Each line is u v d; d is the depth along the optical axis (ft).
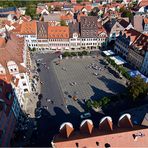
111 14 552.00
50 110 265.13
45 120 249.55
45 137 226.79
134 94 261.85
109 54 402.31
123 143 138.21
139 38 365.20
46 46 436.76
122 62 371.56
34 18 593.01
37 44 433.48
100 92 300.20
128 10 577.43
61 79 333.21
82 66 372.58
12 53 283.38
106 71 355.77
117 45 416.26
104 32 433.48
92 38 434.30
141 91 262.47
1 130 189.47
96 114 257.14
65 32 430.20
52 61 390.63
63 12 599.16
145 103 274.36
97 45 446.19
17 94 260.21
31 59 398.42
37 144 217.97
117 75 342.44
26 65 316.40
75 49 442.91
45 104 276.00
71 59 398.01
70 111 263.29
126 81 325.21
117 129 151.23
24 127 239.09
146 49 336.90
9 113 218.59
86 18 437.58
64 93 298.76
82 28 429.79
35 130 235.40
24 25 431.84
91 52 425.69
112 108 266.77
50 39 426.10
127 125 157.89
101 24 485.56
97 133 146.10
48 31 428.97
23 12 645.92
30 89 301.84
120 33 417.28
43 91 302.86
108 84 319.88
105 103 266.57
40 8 637.30
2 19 536.42
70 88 310.24
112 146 136.46
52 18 532.73
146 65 337.52
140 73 330.54
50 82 324.80
